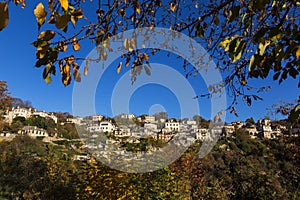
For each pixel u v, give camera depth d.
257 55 1.05
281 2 1.11
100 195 5.50
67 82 1.02
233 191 6.48
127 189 5.46
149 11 2.04
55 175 7.93
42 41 0.81
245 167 6.69
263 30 0.94
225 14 1.95
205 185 7.45
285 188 5.71
